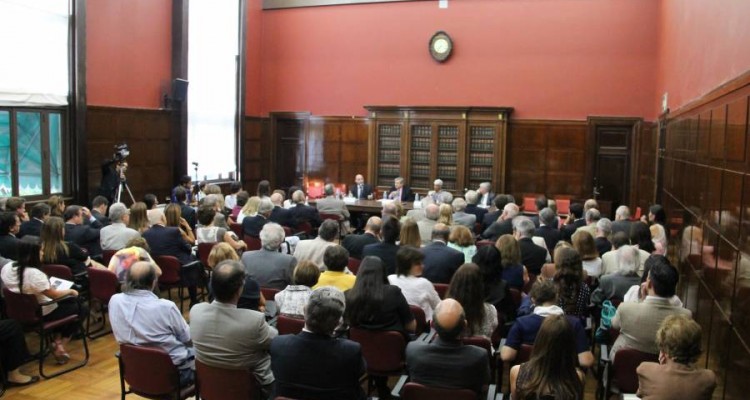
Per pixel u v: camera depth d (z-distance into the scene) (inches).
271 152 582.6
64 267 217.2
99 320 265.6
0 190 334.0
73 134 373.7
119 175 386.3
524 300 176.7
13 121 339.0
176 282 251.9
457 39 522.6
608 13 486.3
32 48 346.6
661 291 149.6
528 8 504.1
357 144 557.3
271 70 579.5
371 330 160.1
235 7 540.4
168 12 458.3
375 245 218.2
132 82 426.3
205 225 280.5
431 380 121.6
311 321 121.9
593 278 219.0
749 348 141.6
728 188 175.6
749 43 174.9
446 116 513.7
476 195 389.7
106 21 399.2
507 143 512.4
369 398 146.9
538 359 108.7
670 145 339.9
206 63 507.5
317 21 561.6
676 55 353.1
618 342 157.2
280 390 125.0
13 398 188.1
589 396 199.2
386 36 542.3
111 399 189.0
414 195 526.0
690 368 110.3
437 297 182.5
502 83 514.6
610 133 494.0
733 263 163.8
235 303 140.4
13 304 200.7
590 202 336.2
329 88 563.2
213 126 522.9
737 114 168.7
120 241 257.6
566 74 499.2
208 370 139.4
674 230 302.4
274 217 337.7
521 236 236.2
